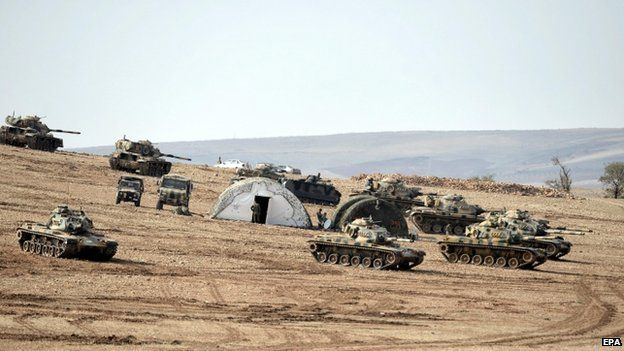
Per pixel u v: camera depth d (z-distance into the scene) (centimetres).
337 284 10850
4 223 13888
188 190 19150
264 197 18662
